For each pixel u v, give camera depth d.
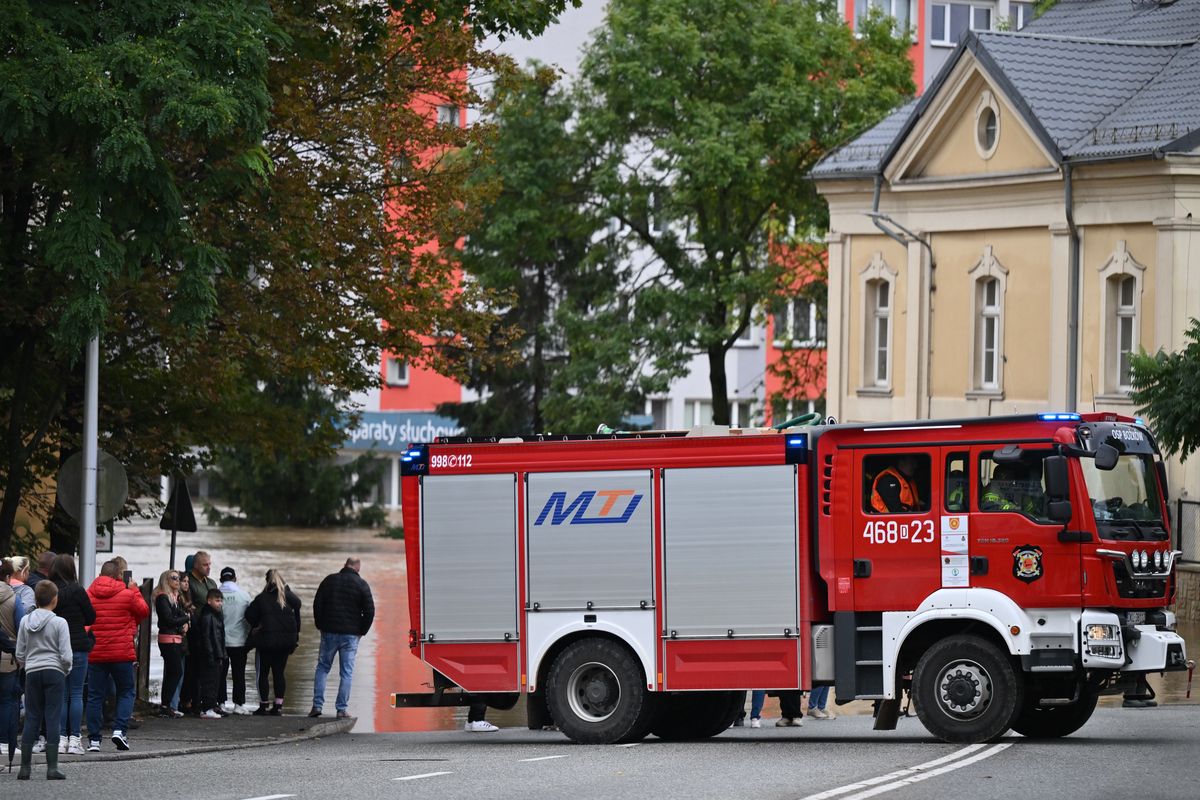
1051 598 40.34
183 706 52.84
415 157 63.66
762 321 115.81
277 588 52.91
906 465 41.78
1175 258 80.81
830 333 97.88
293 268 58.38
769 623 42.50
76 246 44.38
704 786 33.19
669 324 110.62
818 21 114.19
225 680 53.31
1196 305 80.94
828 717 53.81
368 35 56.78
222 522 178.75
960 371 91.19
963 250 91.12
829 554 42.16
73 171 44.94
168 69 44.25
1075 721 43.19
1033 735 43.56
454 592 44.75
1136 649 40.66
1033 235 87.25
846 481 42.16
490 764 38.25
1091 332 84.50
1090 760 36.69
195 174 50.03
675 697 46.34
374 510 178.88
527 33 55.28
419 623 44.97
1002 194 88.19
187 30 45.66
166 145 47.88
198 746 43.69
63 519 64.56
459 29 57.81
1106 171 82.94
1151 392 66.81
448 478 44.91
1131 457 41.69
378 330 61.84
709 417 170.38
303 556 135.00
